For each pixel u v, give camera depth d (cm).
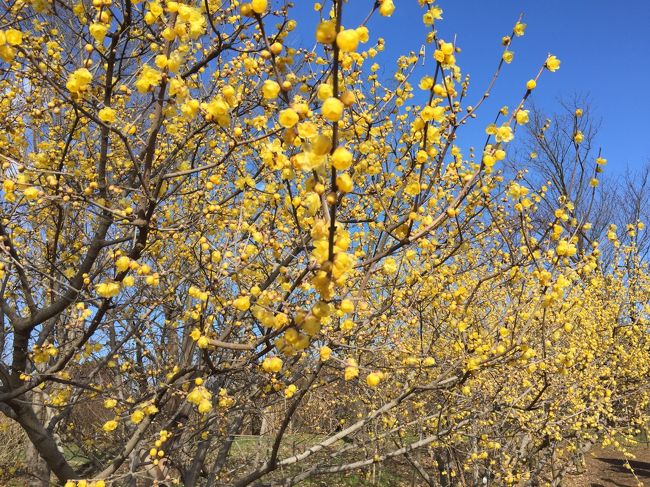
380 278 388
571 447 656
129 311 378
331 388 555
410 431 605
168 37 201
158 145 385
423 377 467
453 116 208
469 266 466
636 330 750
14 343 307
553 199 1105
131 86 363
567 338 548
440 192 291
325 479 783
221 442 473
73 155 379
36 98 324
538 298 276
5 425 698
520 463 572
